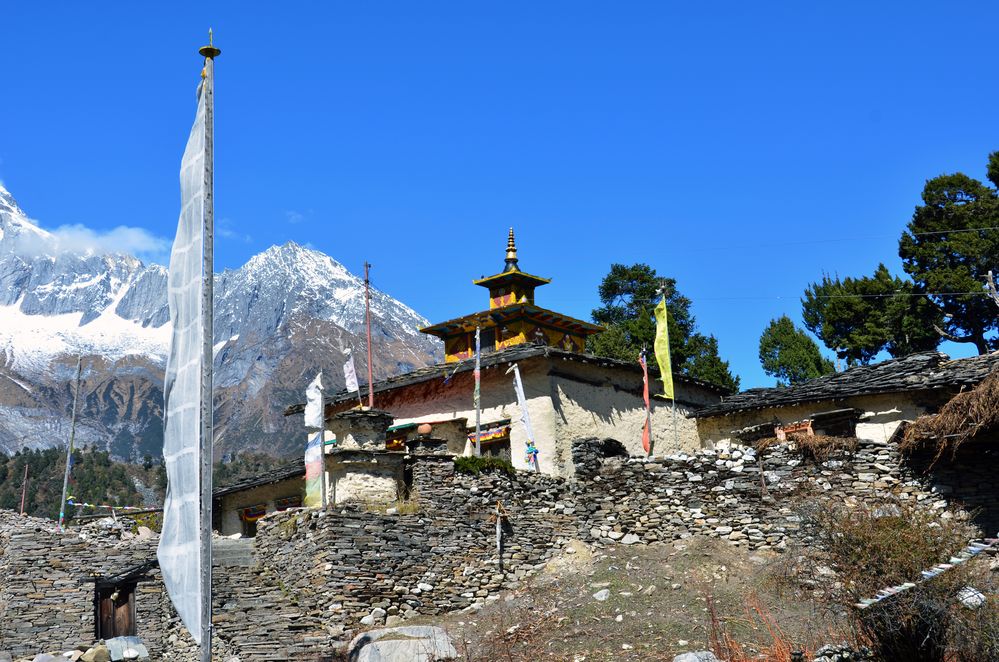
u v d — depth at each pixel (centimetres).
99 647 2091
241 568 2366
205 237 1556
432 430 3086
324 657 1962
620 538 2469
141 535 2695
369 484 2391
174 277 1588
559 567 2411
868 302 4491
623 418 3075
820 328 4972
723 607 1964
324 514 2231
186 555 1477
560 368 2936
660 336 3059
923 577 1472
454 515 2378
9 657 2075
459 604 2284
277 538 2388
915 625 1480
